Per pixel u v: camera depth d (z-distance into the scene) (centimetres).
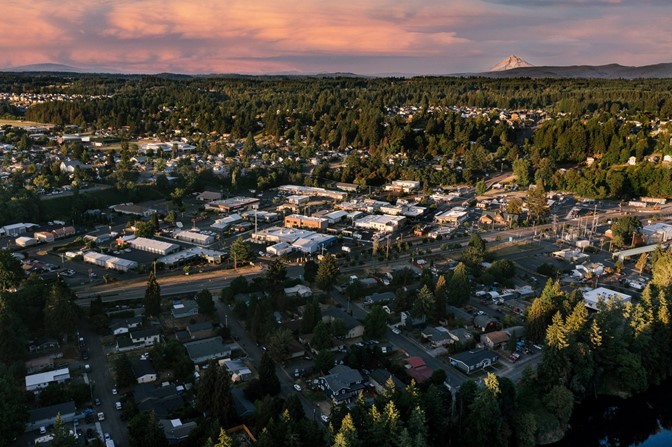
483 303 12838
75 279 13975
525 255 16425
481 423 8062
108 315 11562
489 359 10175
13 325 9644
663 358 10550
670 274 12662
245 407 8456
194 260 15462
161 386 9100
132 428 7588
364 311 12275
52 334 10231
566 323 10319
